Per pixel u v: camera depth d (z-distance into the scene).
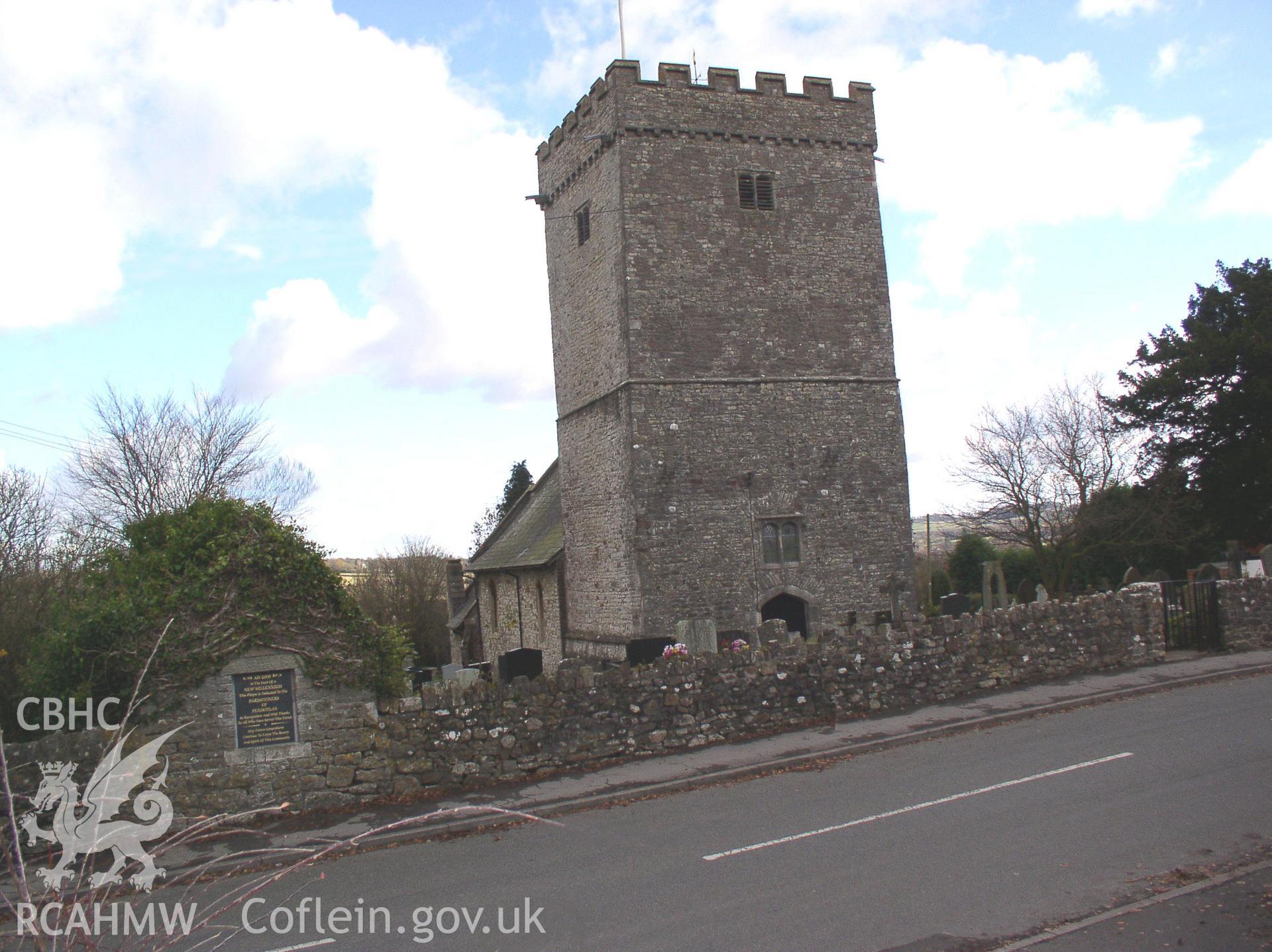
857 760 15.09
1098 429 38.56
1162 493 37.19
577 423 29.33
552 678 15.12
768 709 16.86
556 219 30.92
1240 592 22.42
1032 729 16.27
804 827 11.70
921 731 16.30
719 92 27.14
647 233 26.22
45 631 16.50
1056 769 13.56
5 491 28.61
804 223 27.72
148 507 34.06
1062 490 38.72
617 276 26.41
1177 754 13.95
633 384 25.73
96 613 13.03
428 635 53.09
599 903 9.60
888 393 28.08
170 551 13.67
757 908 9.16
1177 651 22.44
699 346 26.38
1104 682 19.20
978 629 19.20
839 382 27.53
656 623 25.31
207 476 36.22
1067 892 9.13
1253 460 35.66
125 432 35.16
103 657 12.88
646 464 25.67
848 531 27.20
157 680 12.91
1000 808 11.90
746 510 26.31
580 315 29.14
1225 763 13.33
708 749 15.91
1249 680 19.30
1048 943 8.05
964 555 47.12
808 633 26.58
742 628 25.89
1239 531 37.78
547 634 32.06
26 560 27.03
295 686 13.59
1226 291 40.28
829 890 9.51
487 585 39.72
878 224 28.52
